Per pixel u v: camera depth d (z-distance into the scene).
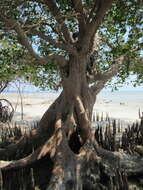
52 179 5.91
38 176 6.72
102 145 9.11
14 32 5.93
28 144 8.38
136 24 8.76
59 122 7.65
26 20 7.21
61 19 7.51
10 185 6.45
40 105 33.09
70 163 6.43
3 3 5.50
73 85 8.10
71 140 7.71
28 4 7.65
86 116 7.91
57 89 12.27
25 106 31.30
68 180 5.96
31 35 8.09
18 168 6.70
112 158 7.04
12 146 8.45
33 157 6.92
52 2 7.45
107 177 6.66
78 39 8.32
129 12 8.27
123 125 15.76
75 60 8.22
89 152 7.01
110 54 10.93
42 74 11.93
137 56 10.29
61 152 6.69
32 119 18.77
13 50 9.70
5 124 15.83
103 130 13.20
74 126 7.80
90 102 8.38
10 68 10.56
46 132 8.34
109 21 9.44
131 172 6.96
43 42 9.82
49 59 7.40
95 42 9.80
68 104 8.08
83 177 6.42
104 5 7.04
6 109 18.08
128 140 9.82
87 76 8.96
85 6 8.94
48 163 6.92
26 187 6.44
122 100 47.75
